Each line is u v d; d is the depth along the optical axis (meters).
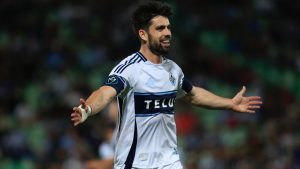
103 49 64.50
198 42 68.62
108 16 68.88
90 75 60.91
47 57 62.53
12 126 54.06
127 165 20.30
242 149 49.75
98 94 19.27
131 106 20.20
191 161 47.19
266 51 71.62
